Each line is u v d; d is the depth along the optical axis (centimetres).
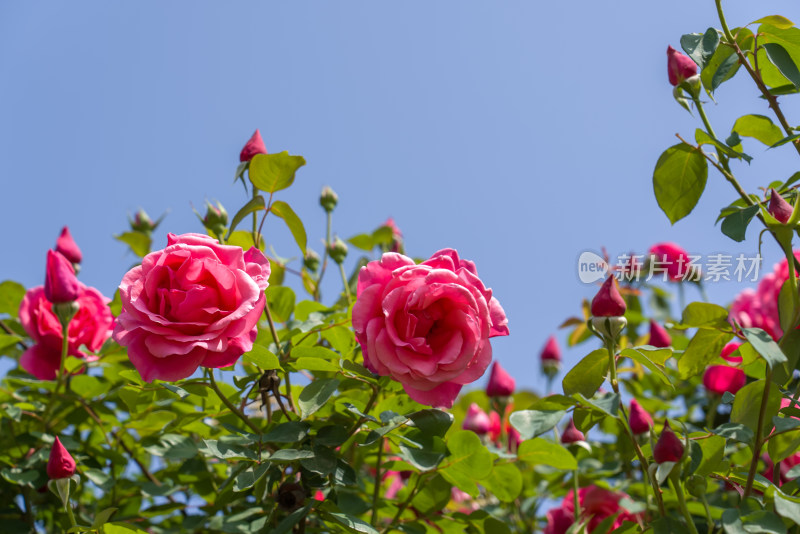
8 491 134
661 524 113
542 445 119
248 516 124
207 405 127
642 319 159
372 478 144
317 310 136
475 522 125
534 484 147
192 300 110
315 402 115
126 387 121
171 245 112
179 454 126
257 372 124
